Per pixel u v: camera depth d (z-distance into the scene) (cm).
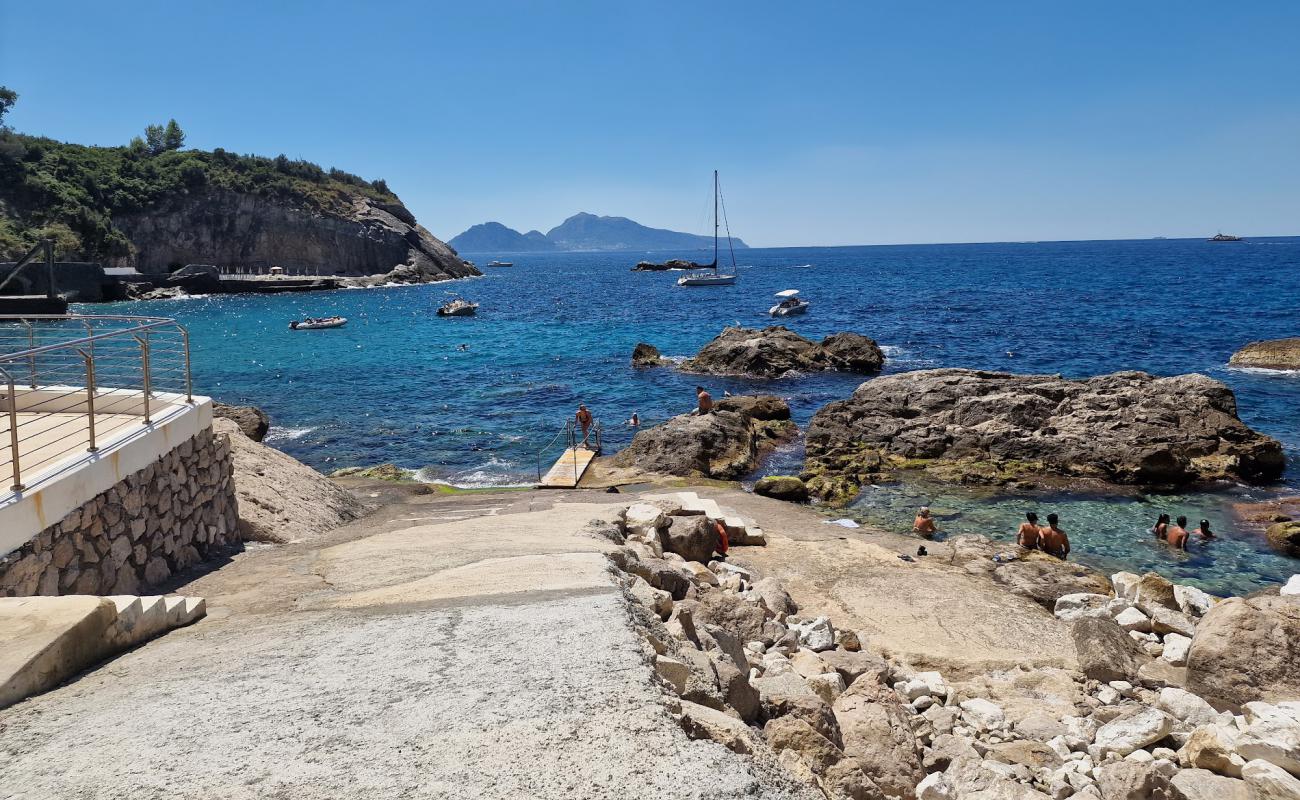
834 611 1174
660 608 788
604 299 9975
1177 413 2323
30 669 515
